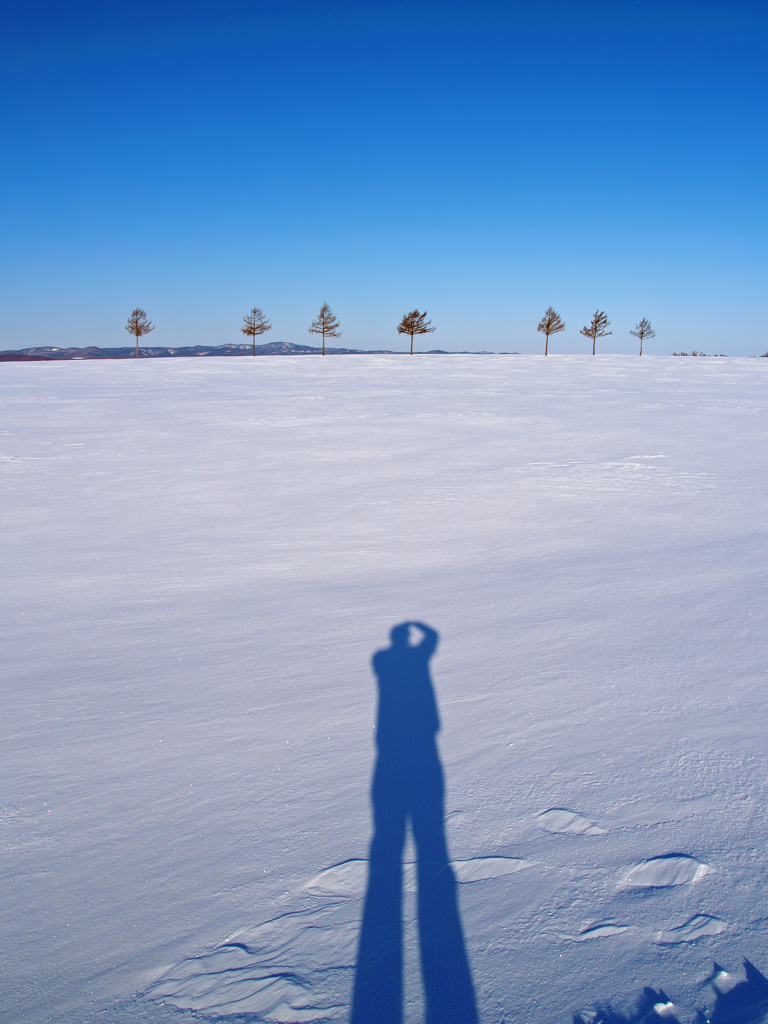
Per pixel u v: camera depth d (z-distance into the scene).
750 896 1.51
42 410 16.89
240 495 8.52
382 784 2.12
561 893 1.57
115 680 3.23
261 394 20.33
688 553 5.04
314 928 1.54
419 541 6.12
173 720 2.73
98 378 26.08
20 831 2.01
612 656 3.06
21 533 6.86
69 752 2.50
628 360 34.16
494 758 2.22
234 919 1.59
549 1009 1.27
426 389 21.45
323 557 5.74
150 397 19.70
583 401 17.91
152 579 5.27
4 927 1.62
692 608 3.68
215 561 5.75
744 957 1.35
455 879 1.65
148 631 4.02
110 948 1.54
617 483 8.37
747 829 1.74
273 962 1.45
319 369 30.08
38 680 3.28
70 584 5.18
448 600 4.25
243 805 2.07
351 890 1.64
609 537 5.82
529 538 5.98
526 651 3.21
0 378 26.09
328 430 13.73
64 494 8.68
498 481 8.77
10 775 2.35
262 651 3.53
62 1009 1.38
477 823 1.87
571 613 3.76
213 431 13.80
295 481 9.26
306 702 2.81
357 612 4.13
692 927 1.44
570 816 1.85
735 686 2.64
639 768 2.08
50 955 1.53
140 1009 1.36
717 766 2.06
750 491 7.64
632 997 1.28
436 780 2.12
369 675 3.07
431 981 1.36
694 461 9.74
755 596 3.81
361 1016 1.29
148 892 1.71
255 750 2.42
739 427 13.10
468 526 6.58
